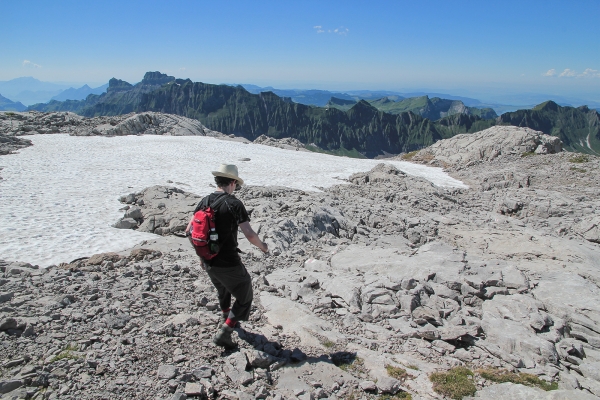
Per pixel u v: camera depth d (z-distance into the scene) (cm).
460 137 5734
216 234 627
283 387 600
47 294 883
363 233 1669
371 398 590
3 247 1382
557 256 1460
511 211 2539
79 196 2198
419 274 1026
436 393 603
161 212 1873
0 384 544
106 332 718
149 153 4012
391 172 3684
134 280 1015
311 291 980
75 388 564
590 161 4188
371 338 770
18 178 2494
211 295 927
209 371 611
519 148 4944
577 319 844
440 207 2561
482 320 827
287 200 2152
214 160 3972
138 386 571
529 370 679
